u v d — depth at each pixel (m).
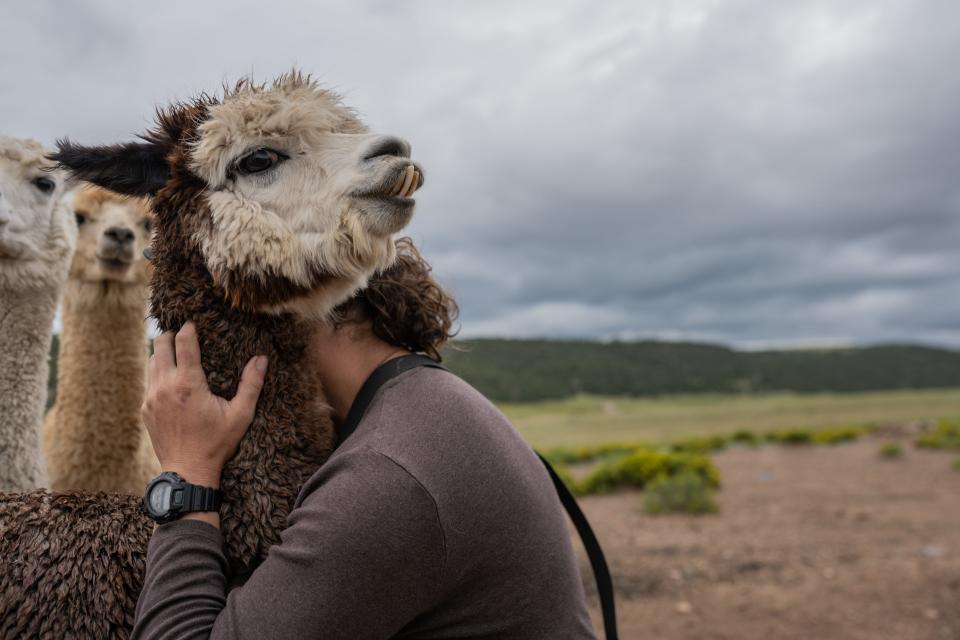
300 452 1.71
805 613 6.65
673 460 14.88
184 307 1.76
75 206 4.27
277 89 1.89
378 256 1.76
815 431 33.12
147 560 1.54
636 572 8.11
